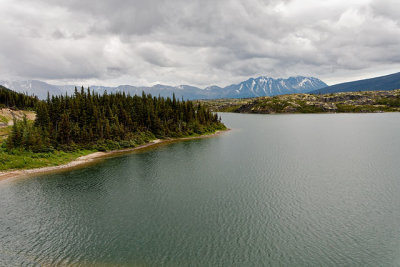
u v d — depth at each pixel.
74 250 34.34
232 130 169.88
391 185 57.47
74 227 40.44
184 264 31.61
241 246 35.28
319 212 44.78
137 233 38.66
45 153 82.25
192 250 34.38
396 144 107.31
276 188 56.62
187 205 48.31
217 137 138.50
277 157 87.25
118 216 44.09
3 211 46.09
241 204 48.44
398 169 70.00
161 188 57.75
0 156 73.44
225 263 31.78
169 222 41.88
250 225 40.72
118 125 115.38
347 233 38.12
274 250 34.34
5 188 57.78
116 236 37.78
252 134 148.25
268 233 38.34
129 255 33.31
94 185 60.03
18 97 174.00
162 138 132.12
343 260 32.22
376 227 39.69
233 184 59.69
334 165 75.44
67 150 90.50
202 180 63.06
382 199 49.91
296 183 59.75
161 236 37.78
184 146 111.88
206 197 52.09
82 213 45.31
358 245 35.22
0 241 36.38
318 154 91.12
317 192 53.97
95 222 42.03
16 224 41.38
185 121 156.62
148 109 137.25
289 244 35.59
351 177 63.66
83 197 52.69
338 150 97.50
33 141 82.81
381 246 34.94
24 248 34.72
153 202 49.97
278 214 44.28
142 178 65.31
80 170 73.00
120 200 51.06
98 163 81.50
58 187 58.66
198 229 39.66
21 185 59.78
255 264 31.58
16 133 80.81
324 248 34.66
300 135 140.50
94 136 105.81
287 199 50.50
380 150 95.69
